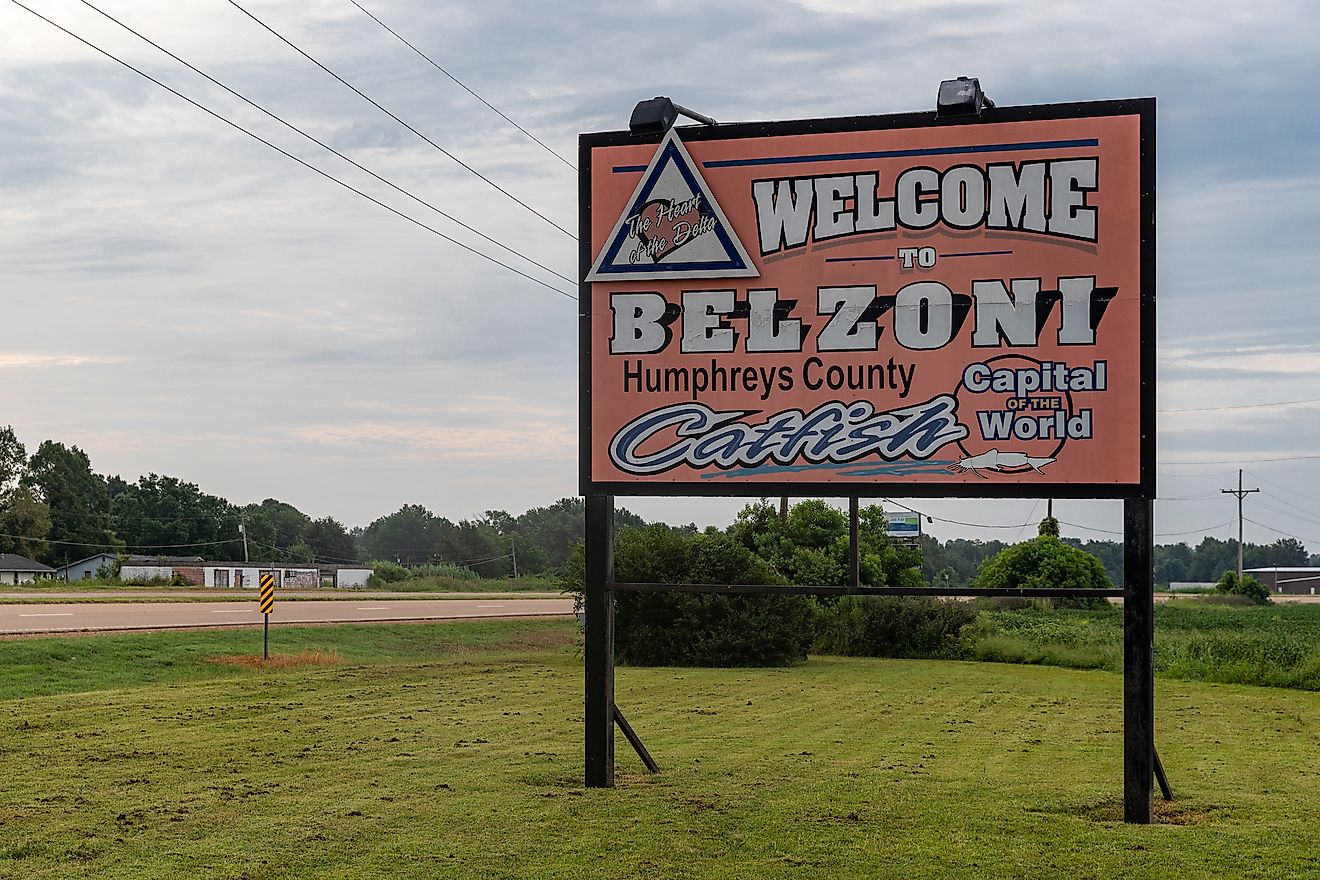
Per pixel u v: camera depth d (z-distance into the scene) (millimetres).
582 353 11555
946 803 11000
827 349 11023
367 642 37906
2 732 15656
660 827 9922
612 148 11484
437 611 52469
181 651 30719
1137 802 10242
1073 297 10492
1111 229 10445
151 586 81875
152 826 9992
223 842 9422
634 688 23453
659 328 11391
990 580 57219
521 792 11438
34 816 10398
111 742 14805
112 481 162125
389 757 13625
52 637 31031
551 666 27328
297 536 157750
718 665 30672
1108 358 10414
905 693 22781
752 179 11195
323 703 19281
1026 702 21141
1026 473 10555
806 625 31938
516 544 161500
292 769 12812
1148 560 10258
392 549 198000
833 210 11031
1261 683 25766
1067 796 11438
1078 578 56812
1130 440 10352
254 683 22625
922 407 10797
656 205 11375
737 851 9164
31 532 121250
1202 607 75062
